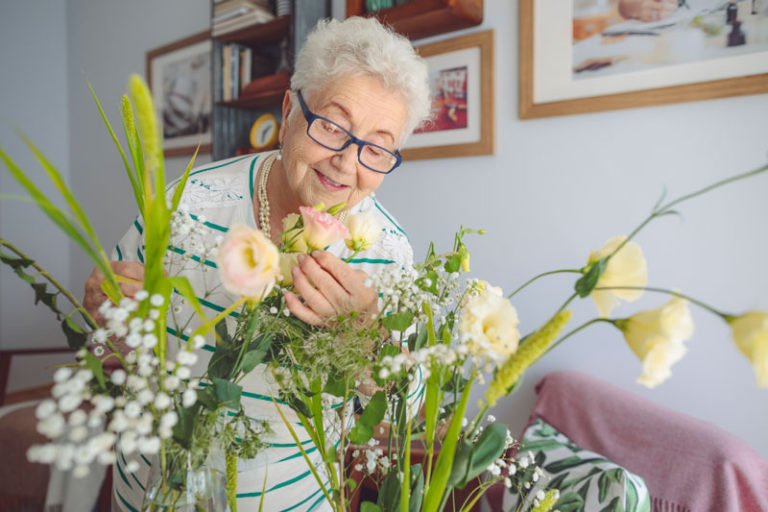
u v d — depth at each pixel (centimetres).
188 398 39
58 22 365
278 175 90
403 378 50
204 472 44
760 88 146
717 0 151
